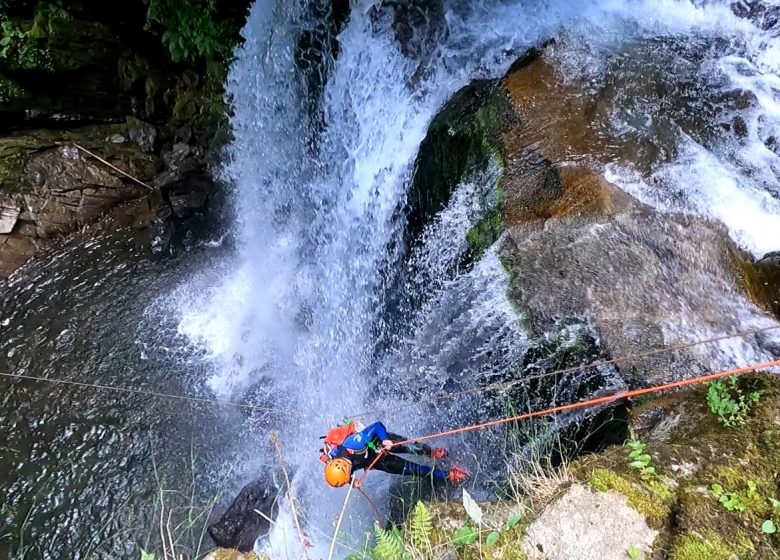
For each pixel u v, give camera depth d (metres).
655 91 3.92
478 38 4.82
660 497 2.34
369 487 4.12
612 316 3.19
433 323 4.16
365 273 5.36
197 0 6.59
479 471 3.75
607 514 2.31
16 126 7.20
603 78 4.02
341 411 4.88
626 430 3.07
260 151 6.93
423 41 5.13
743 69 4.02
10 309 6.33
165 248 7.09
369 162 5.41
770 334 2.93
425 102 4.97
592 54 4.19
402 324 4.78
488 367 3.84
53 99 7.19
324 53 6.03
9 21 6.48
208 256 7.04
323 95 6.12
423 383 4.34
